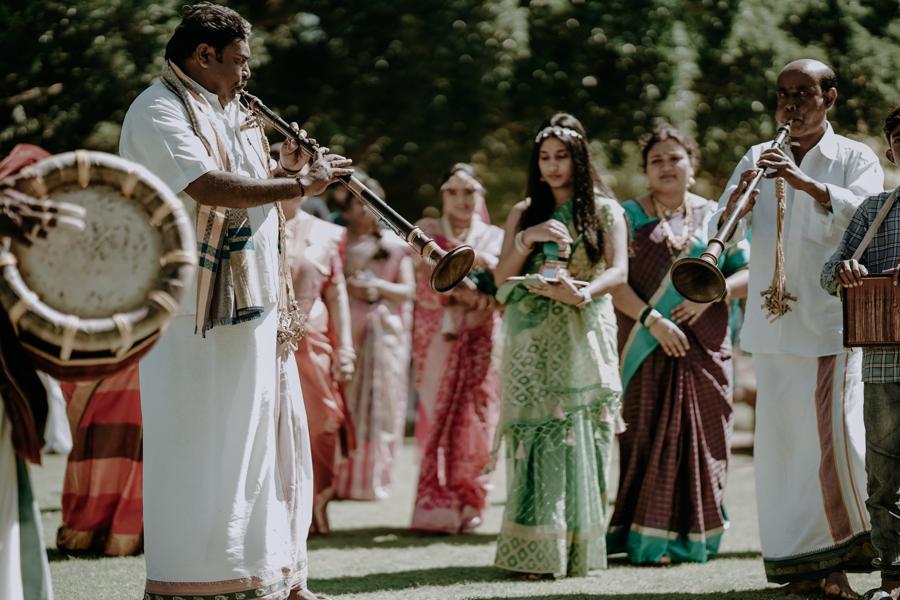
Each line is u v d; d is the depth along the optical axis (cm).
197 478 449
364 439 945
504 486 1023
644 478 658
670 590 564
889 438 495
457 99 1307
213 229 452
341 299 786
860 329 489
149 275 362
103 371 364
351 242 960
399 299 955
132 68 1168
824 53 1224
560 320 612
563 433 604
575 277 620
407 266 964
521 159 1362
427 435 809
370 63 1364
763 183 575
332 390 764
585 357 610
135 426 673
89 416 672
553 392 607
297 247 766
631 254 668
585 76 1266
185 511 448
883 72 1204
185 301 452
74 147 1188
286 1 1398
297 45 1379
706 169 1303
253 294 456
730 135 1249
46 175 360
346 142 1341
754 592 557
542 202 631
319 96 1376
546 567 591
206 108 465
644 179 1273
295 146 502
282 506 466
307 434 493
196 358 452
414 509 772
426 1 1312
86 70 1179
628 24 1249
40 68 1179
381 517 845
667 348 662
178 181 447
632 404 672
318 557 669
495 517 838
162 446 451
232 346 456
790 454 560
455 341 779
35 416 367
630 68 1262
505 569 616
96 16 1178
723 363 679
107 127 1158
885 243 505
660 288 682
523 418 607
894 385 493
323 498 757
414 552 688
